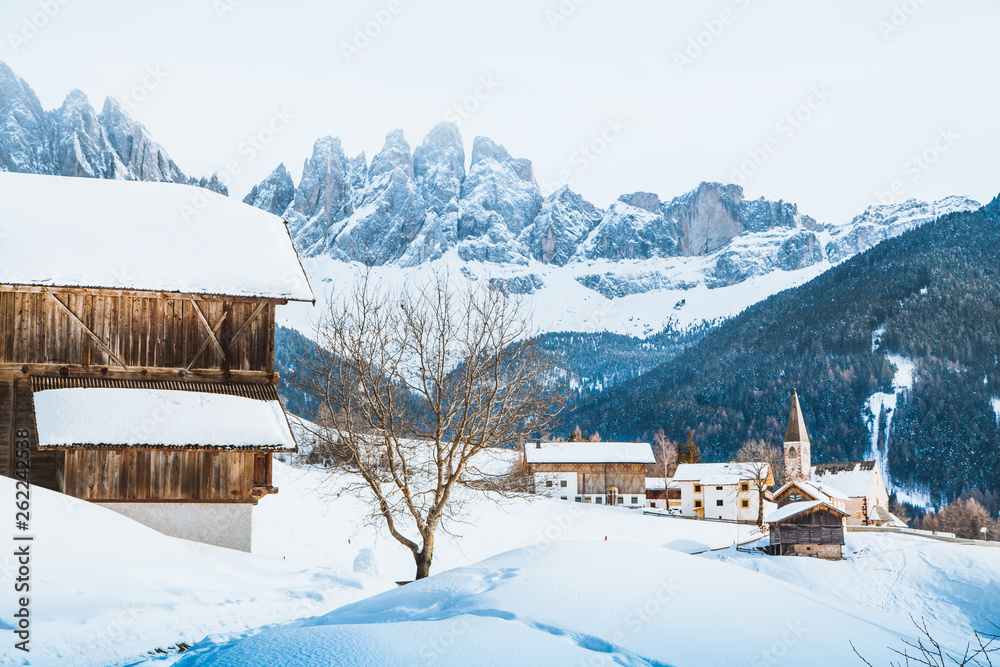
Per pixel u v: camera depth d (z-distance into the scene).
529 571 11.37
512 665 7.87
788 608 10.82
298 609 17.19
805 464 119.62
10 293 29.47
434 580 11.80
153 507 28.28
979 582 56.12
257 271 32.34
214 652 8.81
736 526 87.44
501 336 25.28
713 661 8.60
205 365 31.08
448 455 25.19
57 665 11.44
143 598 15.61
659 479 141.12
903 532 81.19
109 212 33.34
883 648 9.85
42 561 16.38
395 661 7.83
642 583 11.02
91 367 29.95
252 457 29.55
